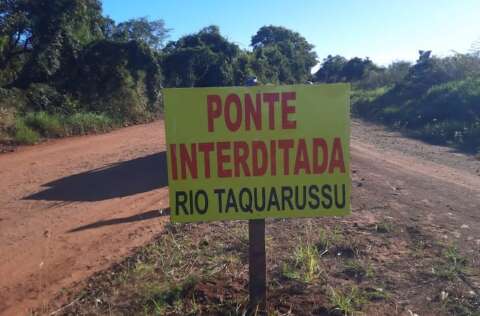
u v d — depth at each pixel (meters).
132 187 8.39
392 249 5.00
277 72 53.56
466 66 25.84
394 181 8.69
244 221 6.03
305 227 5.74
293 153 3.40
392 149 13.53
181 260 4.72
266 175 3.41
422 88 26.45
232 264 4.57
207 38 39.47
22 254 5.12
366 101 31.78
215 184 3.41
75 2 22.72
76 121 18.86
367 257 4.76
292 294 3.92
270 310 3.61
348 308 3.63
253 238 3.57
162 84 32.47
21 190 8.16
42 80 23.78
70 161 11.29
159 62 33.19
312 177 3.42
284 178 3.42
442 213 6.46
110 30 35.72
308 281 4.14
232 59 38.88
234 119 3.37
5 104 18.14
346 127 3.38
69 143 15.11
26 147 14.07
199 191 3.41
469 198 7.38
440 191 7.88
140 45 27.92
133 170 10.01
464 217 6.27
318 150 3.40
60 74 24.78
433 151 13.13
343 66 75.75
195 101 3.36
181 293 3.92
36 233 5.82
